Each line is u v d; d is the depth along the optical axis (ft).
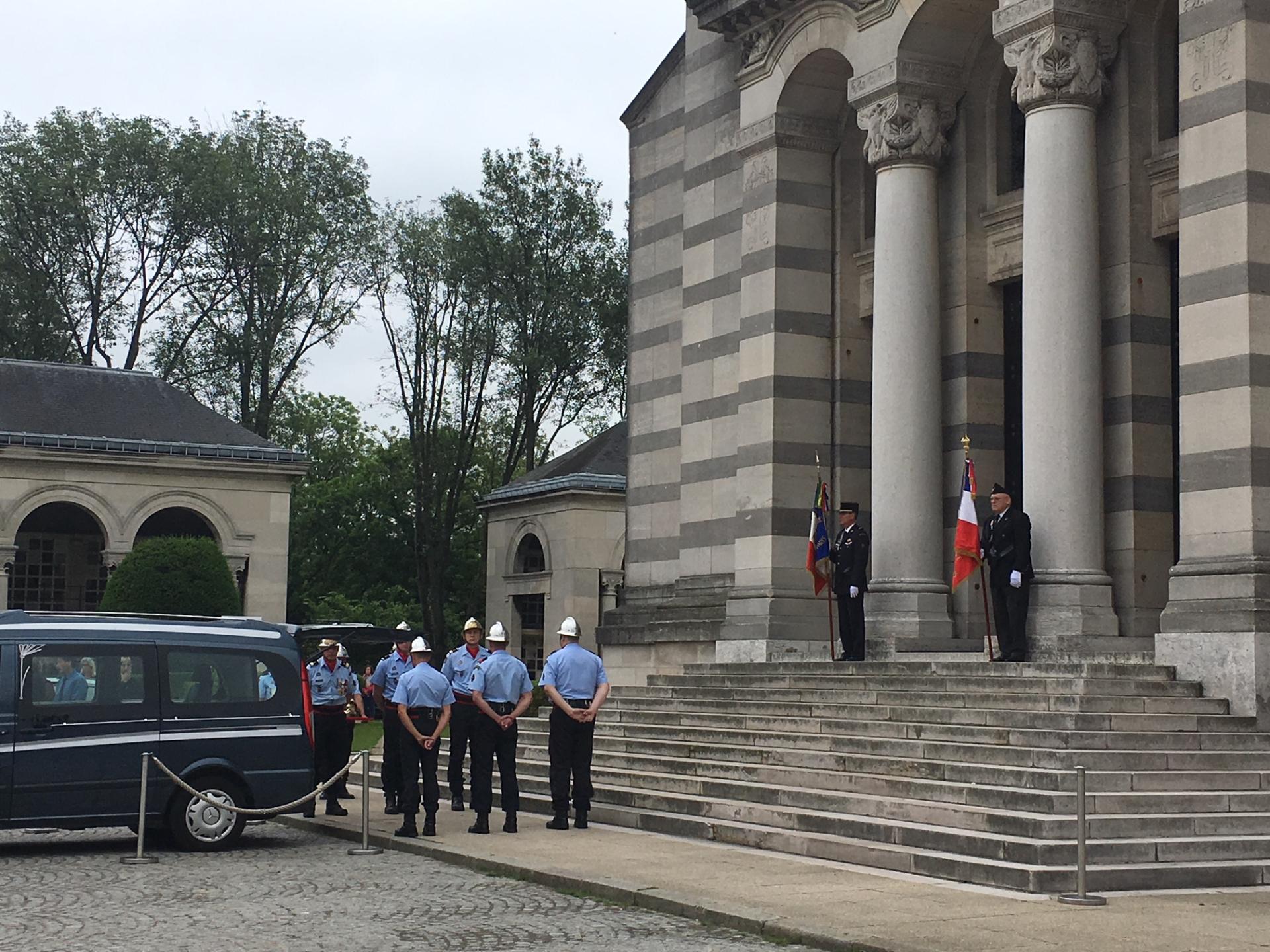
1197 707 55.47
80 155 193.88
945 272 77.61
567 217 189.16
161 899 43.11
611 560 164.35
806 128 84.53
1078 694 55.06
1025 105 67.21
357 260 196.85
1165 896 41.50
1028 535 63.36
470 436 193.47
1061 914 38.11
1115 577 66.69
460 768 66.18
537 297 187.21
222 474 160.97
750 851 51.80
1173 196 66.85
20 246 192.65
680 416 97.91
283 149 199.52
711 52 94.22
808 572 82.07
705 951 35.17
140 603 135.33
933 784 50.98
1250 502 56.39
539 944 36.04
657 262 101.71
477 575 213.87
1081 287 65.41
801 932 35.96
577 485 162.61
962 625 75.15
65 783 52.34
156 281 198.70
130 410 164.25
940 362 76.54
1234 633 55.72
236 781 55.26
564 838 55.77
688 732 67.97
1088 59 66.64
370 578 211.61
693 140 95.20
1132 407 66.80
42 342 190.39
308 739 56.29
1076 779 47.83
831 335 84.43
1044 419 64.90
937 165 76.84
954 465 76.64
